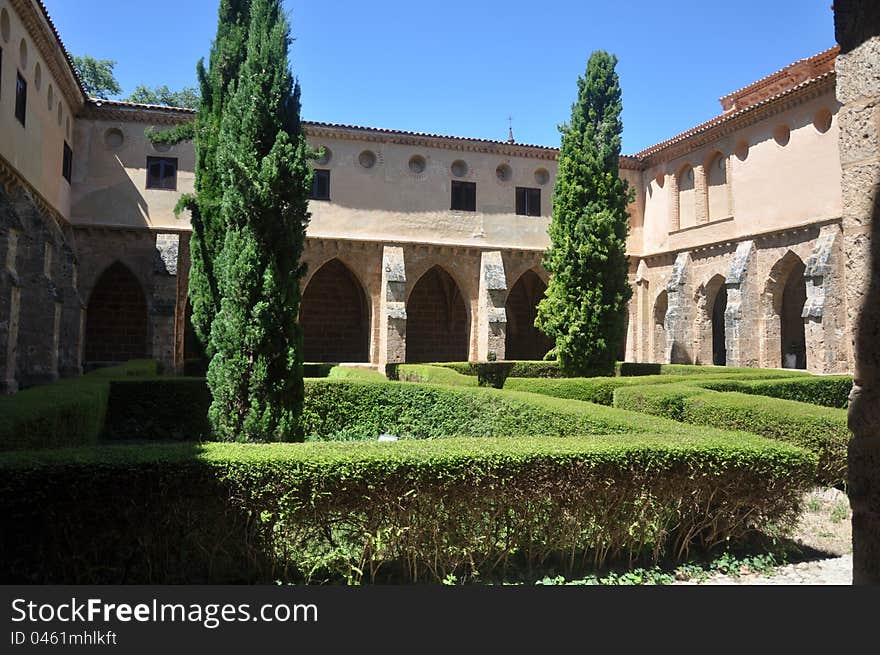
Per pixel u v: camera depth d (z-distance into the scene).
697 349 28.47
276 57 10.98
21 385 17.44
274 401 10.48
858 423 2.89
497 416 11.55
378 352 28.16
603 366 19.84
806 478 6.19
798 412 8.73
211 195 17.91
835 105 22.27
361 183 28.69
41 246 17.95
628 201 20.83
